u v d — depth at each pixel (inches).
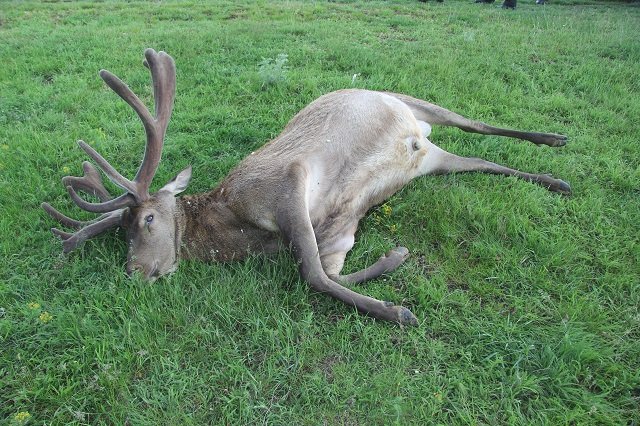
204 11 434.3
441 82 255.3
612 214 166.2
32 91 262.2
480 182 179.6
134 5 464.4
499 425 107.9
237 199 152.4
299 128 172.1
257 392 114.7
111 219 155.0
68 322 132.2
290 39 330.3
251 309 134.4
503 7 449.4
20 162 203.2
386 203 172.7
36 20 412.5
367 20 391.5
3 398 117.8
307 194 150.5
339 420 109.5
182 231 155.6
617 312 133.0
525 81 259.6
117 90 144.5
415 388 113.9
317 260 139.8
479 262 149.4
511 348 122.5
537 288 138.7
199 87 259.8
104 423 110.6
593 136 209.9
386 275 145.3
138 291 140.6
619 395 112.8
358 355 122.3
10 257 157.2
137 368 121.8
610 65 282.8
